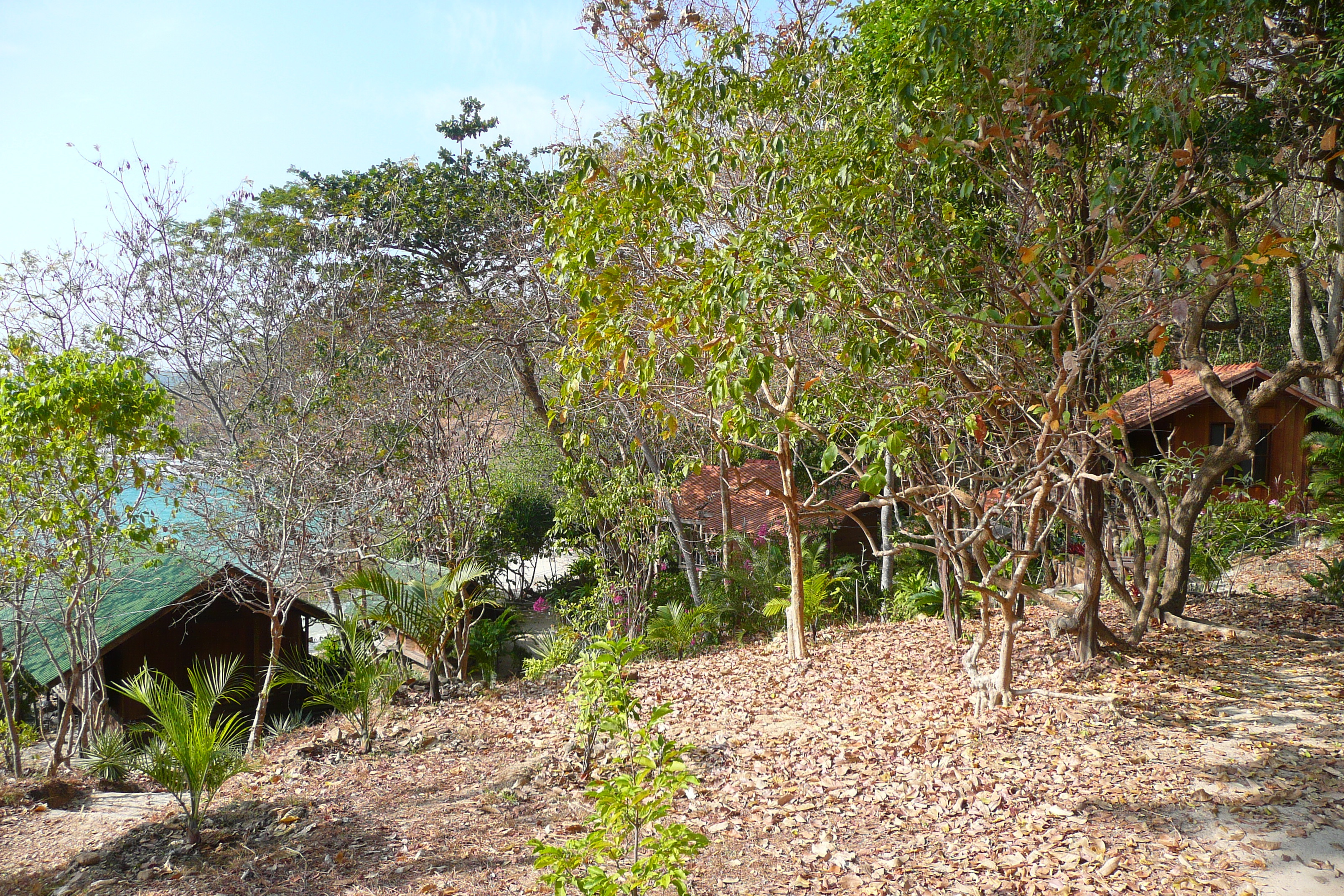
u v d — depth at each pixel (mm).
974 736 6836
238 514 11281
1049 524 7918
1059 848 5133
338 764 8484
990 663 8625
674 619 12539
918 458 7434
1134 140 5793
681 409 9352
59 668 10336
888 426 6062
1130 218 6234
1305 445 14367
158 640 14609
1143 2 5809
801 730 7645
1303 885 4512
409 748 8773
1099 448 7520
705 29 8328
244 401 17531
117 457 9828
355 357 18062
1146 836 5152
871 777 6434
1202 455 10305
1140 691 7355
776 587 13945
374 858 5941
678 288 6617
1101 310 6348
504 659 17344
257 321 18484
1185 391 15562
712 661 11164
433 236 20297
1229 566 11641
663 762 4613
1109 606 10320
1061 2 6359
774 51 8344
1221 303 17422
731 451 9711
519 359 18484
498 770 7727
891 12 6969
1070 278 5902
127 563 10570
